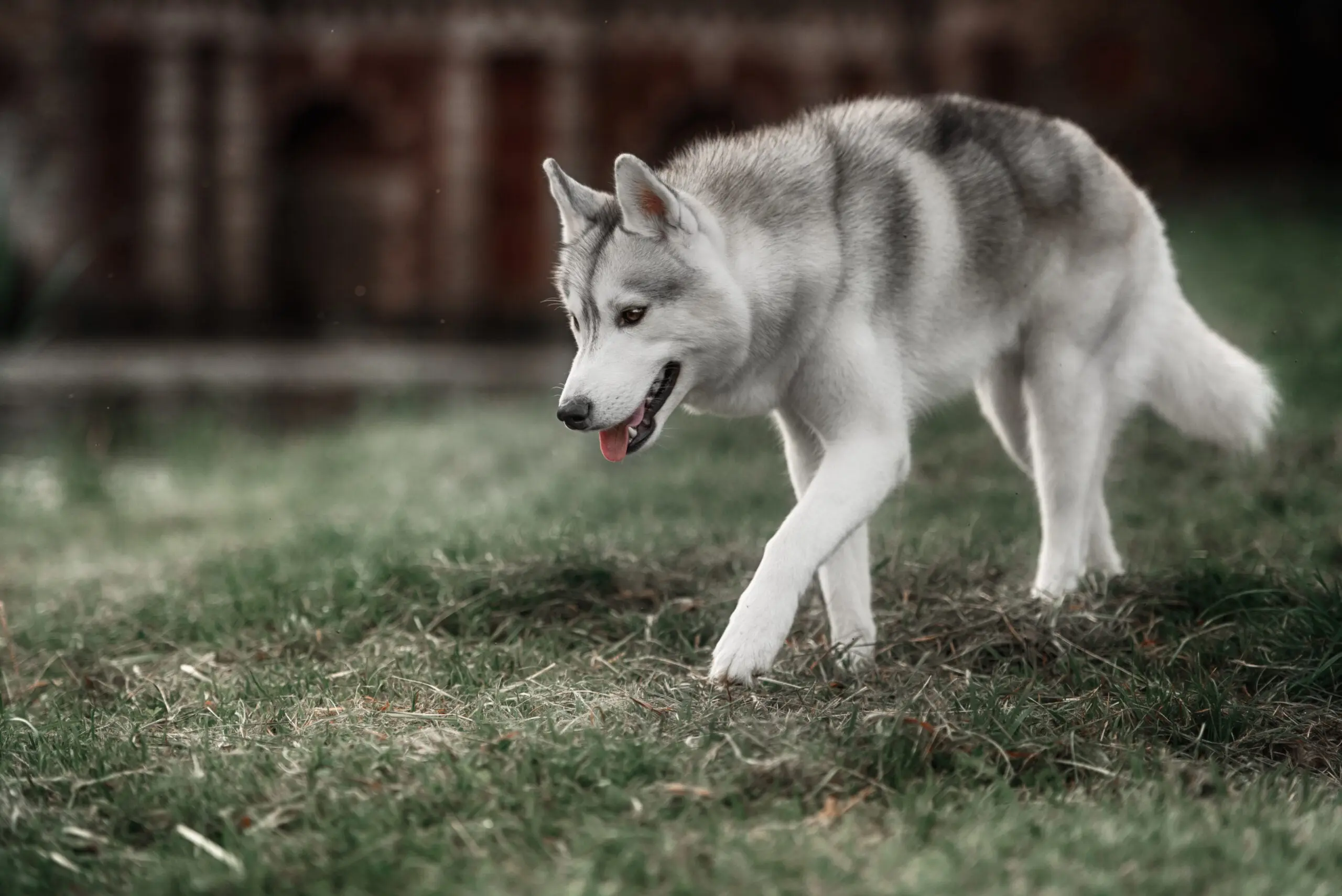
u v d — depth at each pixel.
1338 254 22.36
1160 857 3.87
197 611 7.76
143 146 38.94
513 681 5.89
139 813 4.52
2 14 38.19
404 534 9.45
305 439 18.98
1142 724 5.01
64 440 18.78
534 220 39.97
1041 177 6.54
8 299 35.75
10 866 4.10
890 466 5.59
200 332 39.22
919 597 6.86
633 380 5.30
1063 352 6.73
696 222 5.32
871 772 4.58
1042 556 6.94
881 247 5.78
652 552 8.10
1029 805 4.34
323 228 40.25
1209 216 29.64
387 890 3.82
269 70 39.59
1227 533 8.02
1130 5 37.00
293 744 5.08
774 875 3.76
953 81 38.91
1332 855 3.87
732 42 39.94
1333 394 12.39
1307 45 37.16
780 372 5.72
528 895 3.74
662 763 4.55
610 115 40.19
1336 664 5.48
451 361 31.89
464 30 39.31
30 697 6.44
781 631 5.27
